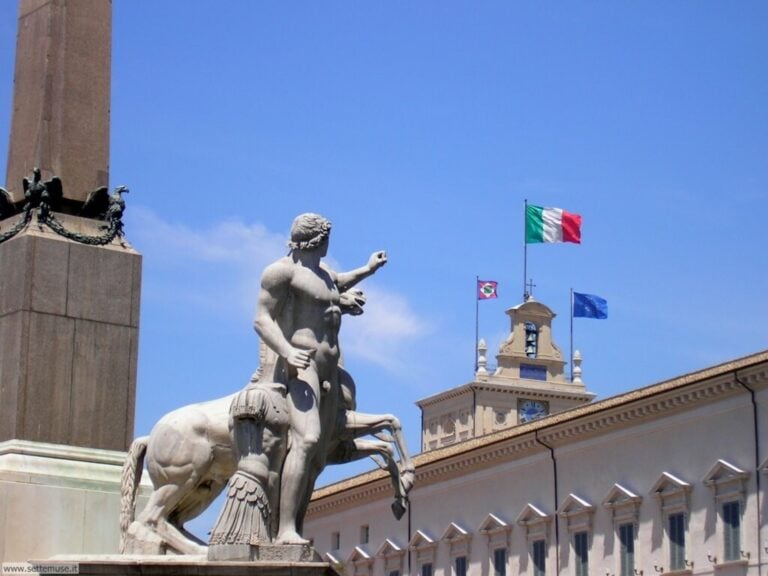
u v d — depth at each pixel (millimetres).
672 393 53125
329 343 15422
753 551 49531
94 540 17812
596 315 88125
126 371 18844
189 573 14570
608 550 56250
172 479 16016
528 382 93312
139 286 19156
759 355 51438
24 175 19188
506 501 62500
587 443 58062
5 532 17359
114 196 19281
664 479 53344
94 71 19578
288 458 15062
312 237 15383
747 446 50281
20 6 19938
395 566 68938
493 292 93375
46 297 18500
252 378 15734
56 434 18250
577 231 81625
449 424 94688
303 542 14820
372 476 71750
